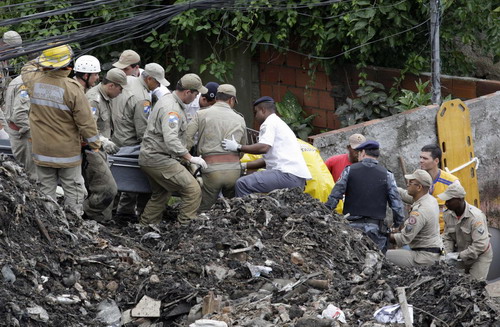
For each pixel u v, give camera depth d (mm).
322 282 9914
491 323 9195
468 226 13094
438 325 9156
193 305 9523
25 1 17547
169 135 12352
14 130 12195
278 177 12953
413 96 17188
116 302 9500
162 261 10117
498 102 17219
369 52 18219
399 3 17609
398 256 12656
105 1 10945
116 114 12992
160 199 13008
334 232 11266
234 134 13133
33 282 9078
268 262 10219
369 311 9320
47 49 10109
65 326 8852
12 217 9547
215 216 11148
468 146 16672
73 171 11227
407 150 15984
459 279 9727
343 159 14109
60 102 10852
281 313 9133
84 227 10555
